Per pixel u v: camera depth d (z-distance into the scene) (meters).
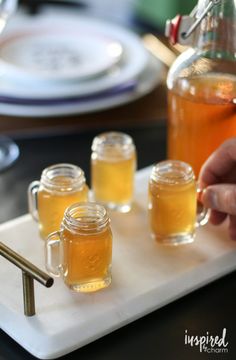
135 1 1.43
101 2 1.33
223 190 0.69
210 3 0.70
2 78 0.99
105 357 0.60
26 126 0.95
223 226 0.74
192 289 0.66
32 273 0.59
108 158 0.76
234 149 0.71
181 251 0.70
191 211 0.71
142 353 0.60
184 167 0.71
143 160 0.88
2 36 1.07
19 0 1.24
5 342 0.62
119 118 0.96
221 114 0.74
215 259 0.69
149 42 1.14
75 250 0.63
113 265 0.68
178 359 0.60
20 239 0.72
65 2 1.29
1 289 0.65
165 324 0.63
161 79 1.04
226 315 0.64
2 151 0.89
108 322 0.62
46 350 0.59
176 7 1.52
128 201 0.78
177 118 0.76
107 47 1.07
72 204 0.66
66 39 1.10
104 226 0.64
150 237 0.73
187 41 0.73
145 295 0.64
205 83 0.73
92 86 0.97
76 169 0.72
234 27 0.71
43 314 0.62
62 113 0.94
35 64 1.03
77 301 0.63
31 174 0.85
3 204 0.79
